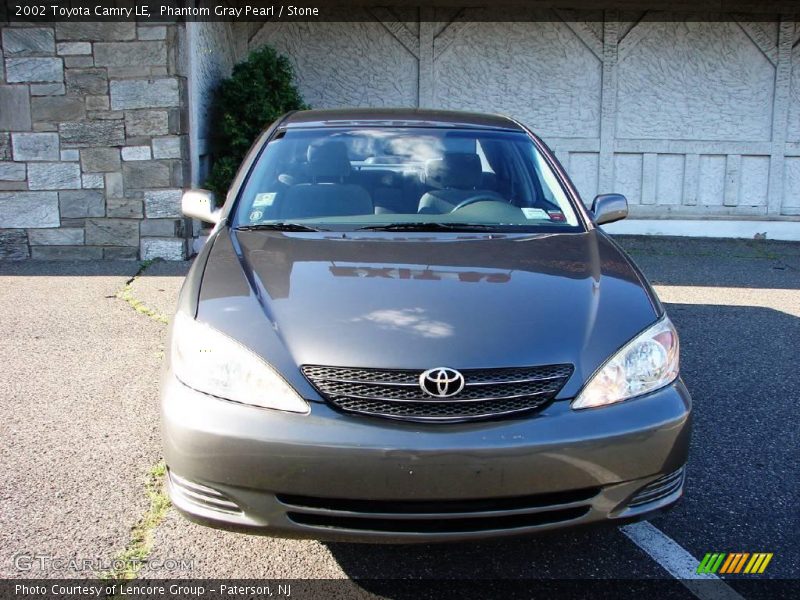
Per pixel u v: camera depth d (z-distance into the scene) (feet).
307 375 8.04
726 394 14.62
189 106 24.50
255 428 7.80
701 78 31.22
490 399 7.98
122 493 10.53
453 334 8.32
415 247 10.66
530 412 8.04
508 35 30.91
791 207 32.19
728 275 24.91
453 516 7.83
